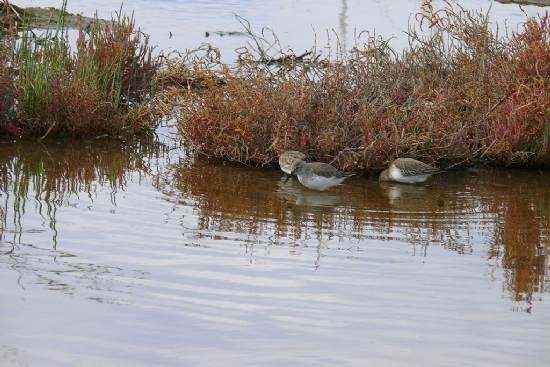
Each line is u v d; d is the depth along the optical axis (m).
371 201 12.73
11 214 11.12
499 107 15.30
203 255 9.81
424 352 7.36
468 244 10.59
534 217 11.94
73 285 8.61
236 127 14.66
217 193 12.87
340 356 7.24
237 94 15.09
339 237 10.78
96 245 9.98
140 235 10.48
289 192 13.12
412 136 14.25
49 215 11.17
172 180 13.56
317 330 7.76
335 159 14.19
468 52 17.34
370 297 8.62
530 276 9.39
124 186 12.98
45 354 7.11
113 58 17.78
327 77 15.24
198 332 7.63
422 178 13.81
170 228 10.86
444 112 14.88
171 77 19.33
